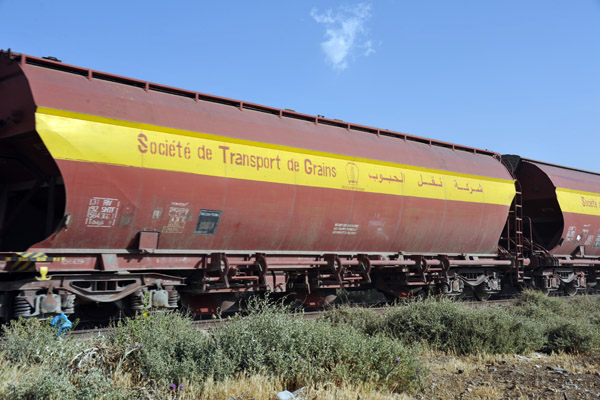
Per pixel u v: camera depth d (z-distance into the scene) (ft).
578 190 71.56
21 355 22.38
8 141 34.63
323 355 24.48
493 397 22.59
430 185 53.62
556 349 34.37
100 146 33.32
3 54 33.73
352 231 47.75
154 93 38.73
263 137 42.04
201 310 42.55
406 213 51.37
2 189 38.50
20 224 38.65
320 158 45.29
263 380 21.90
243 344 24.09
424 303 37.63
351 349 24.82
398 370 24.38
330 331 26.40
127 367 22.75
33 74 32.68
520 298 53.98
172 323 27.61
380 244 50.65
